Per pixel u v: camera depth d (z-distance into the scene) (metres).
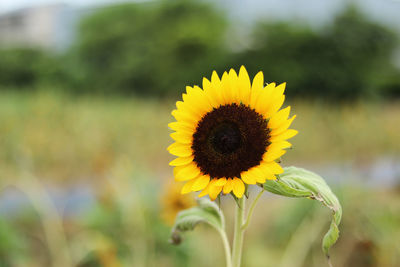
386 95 51.94
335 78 48.00
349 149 13.05
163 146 13.78
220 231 1.97
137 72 54.16
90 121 13.99
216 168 1.64
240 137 1.65
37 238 6.17
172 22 57.69
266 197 8.03
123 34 58.34
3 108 12.25
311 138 13.93
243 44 52.78
